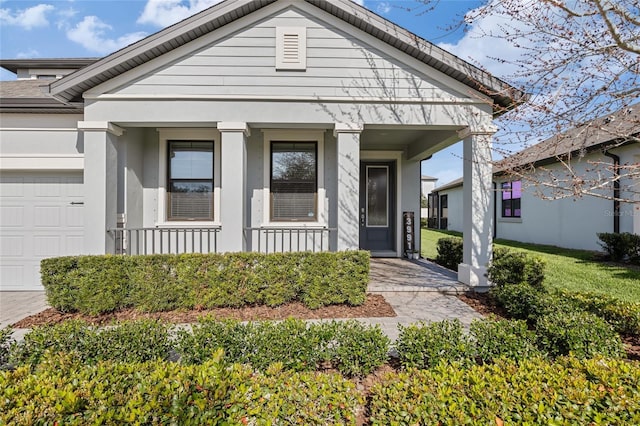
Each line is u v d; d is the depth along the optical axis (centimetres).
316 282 487
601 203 895
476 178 571
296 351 281
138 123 559
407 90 566
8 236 618
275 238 629
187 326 427
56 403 179
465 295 555
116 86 545
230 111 555
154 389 190
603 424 173
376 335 291
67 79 521
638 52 301
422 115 567
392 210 933
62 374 219
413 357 276
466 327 407
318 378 226
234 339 284
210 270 485
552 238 1083
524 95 402
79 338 285
